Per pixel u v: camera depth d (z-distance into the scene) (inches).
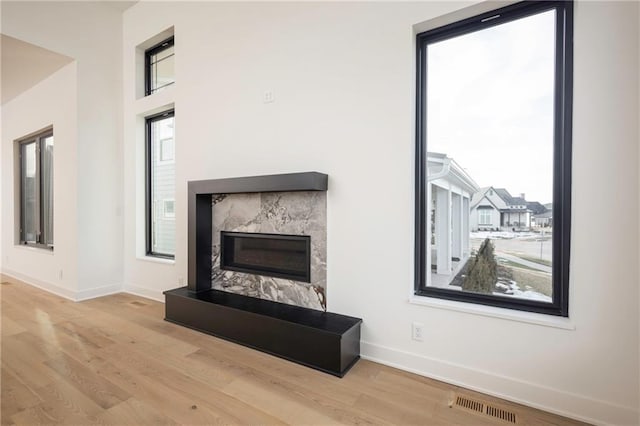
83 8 149.3
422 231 88.7
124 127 164.4
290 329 89.6
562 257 71.3
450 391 76.1
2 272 204.7
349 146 93.3
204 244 122.0
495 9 77.5
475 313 76.4
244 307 102.0
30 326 114.9
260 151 112.3
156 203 161.5
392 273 87.3
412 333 84.5
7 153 201.2
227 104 121.5
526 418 67.1
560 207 72.2
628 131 62.9
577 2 66.8
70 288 151.5
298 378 81.0
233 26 119.7
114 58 161.2
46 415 66.0
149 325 116.1
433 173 88.1
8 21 126.9
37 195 182.5
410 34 84.0
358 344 90.8
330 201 96.8
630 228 62.8
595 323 65.6
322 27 98.0
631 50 62.5
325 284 97.5
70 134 151.0
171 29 143.9
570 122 70.0
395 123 86.4
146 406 69.4
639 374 62.2
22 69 156.0
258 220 112.0
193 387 76.8
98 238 155.6
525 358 71.5
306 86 101.4
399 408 69.7
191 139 133.4
